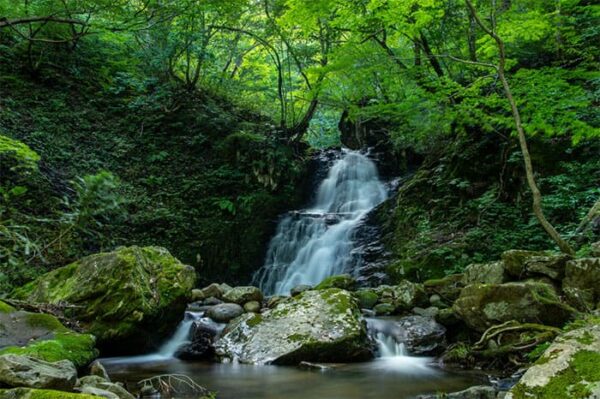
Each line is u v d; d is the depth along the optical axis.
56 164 10.27
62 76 12.70
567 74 7.65
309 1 9.58
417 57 9.37
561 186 7.67
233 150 12.98
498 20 7.68
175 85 13.90
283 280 11.70
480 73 9.20
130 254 6.15
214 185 12.27
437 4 7.98
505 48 9.10
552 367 2.46
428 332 6.11
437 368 5.28
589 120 7.80
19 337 4.27
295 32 13.97
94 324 5.53
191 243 10.91
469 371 5.11
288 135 14.01
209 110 13.86
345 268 10.83
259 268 12.10
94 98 12.87
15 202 8.54
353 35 10.32
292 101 14.52
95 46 13.91
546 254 6.04
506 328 5.20
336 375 4.99
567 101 6.95
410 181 11.79
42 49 12.47
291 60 16.27
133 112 13.05
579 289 5.23
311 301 6.38
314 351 5.53
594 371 2.33
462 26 9.36
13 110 10.88
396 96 10.84
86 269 6.03
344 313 6.02
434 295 7.26
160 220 10.73
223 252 11.42
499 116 8.23
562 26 8.64
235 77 16.92
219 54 16.12
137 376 4.90
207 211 11.71
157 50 13.12
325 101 12.51
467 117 8.69
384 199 13.23
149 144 12.49
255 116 15.29
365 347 5.73
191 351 6.10
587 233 6.53
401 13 7.99
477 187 9.88
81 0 9.93
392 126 14.52
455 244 8.84
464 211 9.66
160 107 13.30
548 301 5.16
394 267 9.38
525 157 6.16
